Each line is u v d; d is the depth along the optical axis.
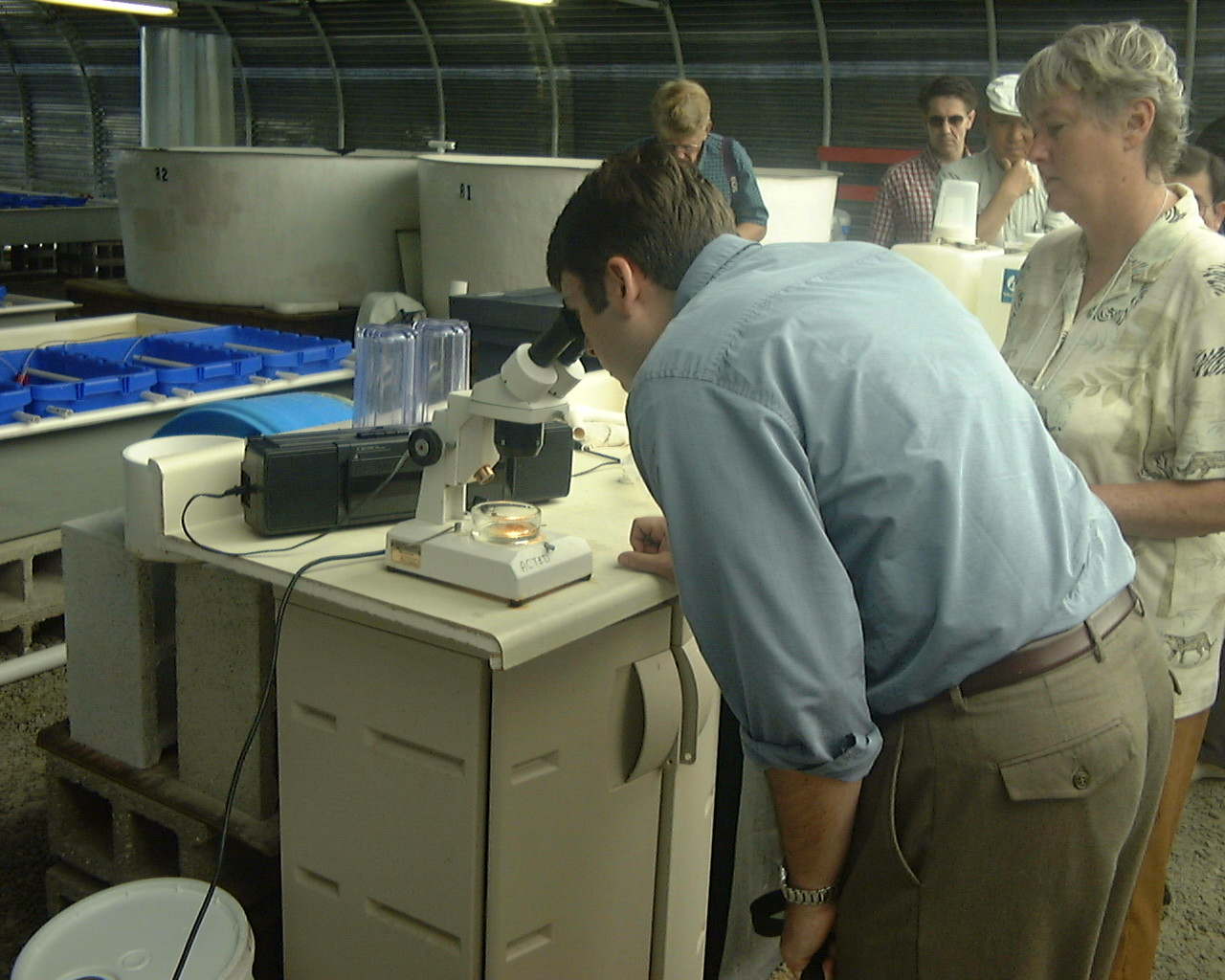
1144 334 1.72
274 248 5.78
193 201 5.77
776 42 7.50
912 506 1.23
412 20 8.98
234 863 2.15
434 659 1.58
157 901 1.82
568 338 1.50
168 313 6.04
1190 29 6.00
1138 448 1.75
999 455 1.28
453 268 5.32
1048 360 1.86
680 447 1.23
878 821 1.38
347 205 5.80
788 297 1.28
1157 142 1.66
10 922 2.38
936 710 1.33
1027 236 3.05
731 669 1.27
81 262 7.70
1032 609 1.29
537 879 1.68
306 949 1.87
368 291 5.98
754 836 2.25
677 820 1.89
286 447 1.73
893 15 6.93
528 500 1.96
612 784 1.76
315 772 1.77
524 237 5.07
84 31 10.91
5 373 3.85
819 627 1.22
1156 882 1.96
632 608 1.61
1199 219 1.74
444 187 5.23
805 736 1.25
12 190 9.66
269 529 1.74
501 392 1.55
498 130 9.09
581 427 2.33
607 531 1.85
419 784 1.65
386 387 2.44
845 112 7.44
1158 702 1.46
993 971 1.39
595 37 8.22
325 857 1.79
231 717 2.05
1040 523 1.31
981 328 1.38
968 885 1.36
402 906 1.72
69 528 2.19
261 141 10.59
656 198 1.36
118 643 2.17
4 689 3.40
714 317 1.27
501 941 1.65
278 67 10.17
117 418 3.52
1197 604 1.82
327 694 1.72
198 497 1.81
